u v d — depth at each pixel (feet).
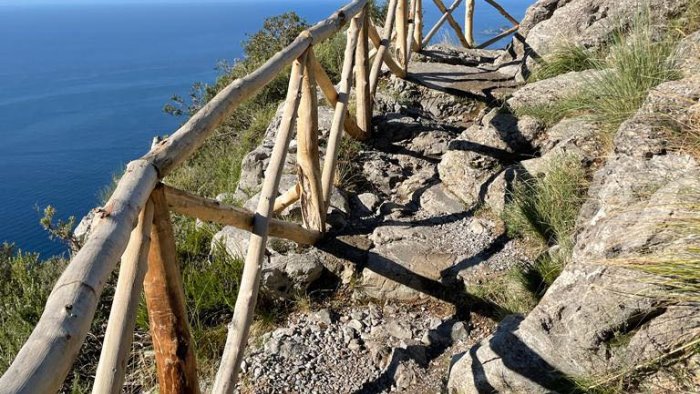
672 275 7.41
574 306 8.20
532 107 15.83
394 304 11.79
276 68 10.66
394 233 13.24
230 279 12.17
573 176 12.42
